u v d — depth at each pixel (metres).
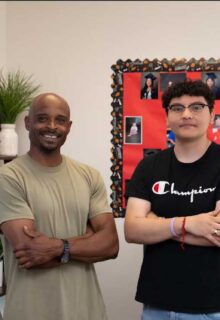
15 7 2.56
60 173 1.50
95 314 1.48
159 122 2.45
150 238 1.38
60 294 1.39
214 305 1.30
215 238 1.29
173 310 1.33
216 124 2.39
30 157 1.50
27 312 1.35
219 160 1.41
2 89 2.31
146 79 2.46
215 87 2.41
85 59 2.52
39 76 2.55
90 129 2.52
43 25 2.55
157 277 1.38
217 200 1.35
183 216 1.39
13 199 1.38
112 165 2.50
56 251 1.36
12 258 1.42
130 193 1.51
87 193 1.54
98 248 1.46
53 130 1.45
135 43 2.48
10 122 2.30
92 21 2.52
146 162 1.54
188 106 1.41
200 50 2.44
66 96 2.54
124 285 2.50
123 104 2.49
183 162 1.44
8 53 2.59
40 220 1.40
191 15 2.45
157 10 2.47
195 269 1.32
